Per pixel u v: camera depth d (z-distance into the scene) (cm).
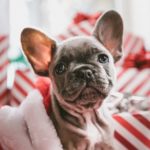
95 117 55
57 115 55
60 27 110
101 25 57
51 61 54
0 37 92
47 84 59
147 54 94
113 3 115
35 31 55
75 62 52
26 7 106
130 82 89
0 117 58
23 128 58
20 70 85
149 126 68
